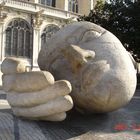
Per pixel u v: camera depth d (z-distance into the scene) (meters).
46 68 7.42
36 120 6.55
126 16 23.73
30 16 31.56
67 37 7.32
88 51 6.79
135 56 23.69
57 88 6.02
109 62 6.66
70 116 7.25
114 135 5.96
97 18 25.42
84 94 6.61
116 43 7.02
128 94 6.70
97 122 6.86
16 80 6.44
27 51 31.30
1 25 29.69
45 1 35.19
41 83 6.08
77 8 38.16
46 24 32.75
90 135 5.91
